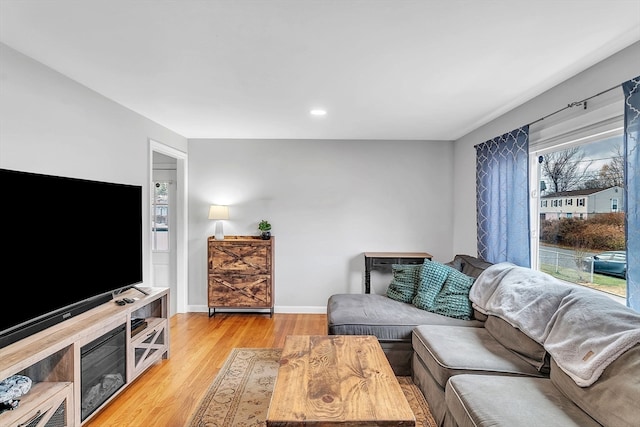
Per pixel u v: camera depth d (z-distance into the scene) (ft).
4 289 6.00
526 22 5.63
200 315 14.88
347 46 6.51
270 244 14.33
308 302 15.30
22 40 6.31
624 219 6.32
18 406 5.66
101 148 9.28
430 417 7.64
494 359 7.21
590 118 7.38
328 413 5.06
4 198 6.04
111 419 7.45
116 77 8.07
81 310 7.87
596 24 5.68
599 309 6.07
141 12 5.38
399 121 12.05
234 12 5.37
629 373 4.83
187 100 9.78
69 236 7.50
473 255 13.38
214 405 8.02
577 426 4.93
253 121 12.13
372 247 15.30
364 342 7.94
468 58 7.00
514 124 10.46
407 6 5.18
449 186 15.28
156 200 15.23
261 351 11.10
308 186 15.28
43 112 7.39
